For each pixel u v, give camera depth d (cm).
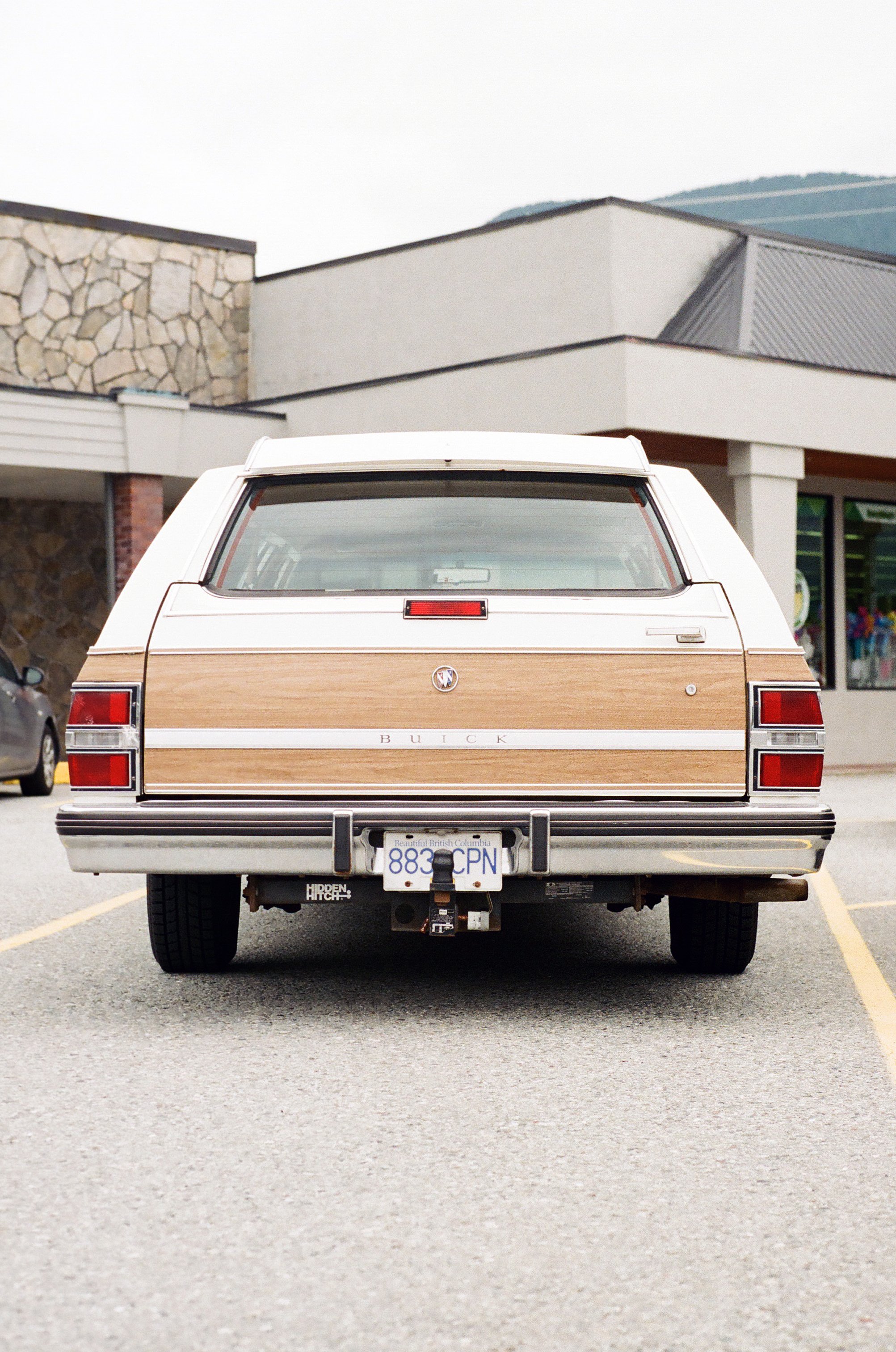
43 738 1510
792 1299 284
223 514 524
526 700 483
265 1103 412
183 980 584
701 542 513
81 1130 387
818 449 1745
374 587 516
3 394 1648
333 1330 270
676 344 1609
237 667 486
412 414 1769
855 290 2088
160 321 2138
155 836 479
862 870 935
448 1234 315
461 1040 485
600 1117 400
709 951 582
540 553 521
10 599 2000
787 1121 398
